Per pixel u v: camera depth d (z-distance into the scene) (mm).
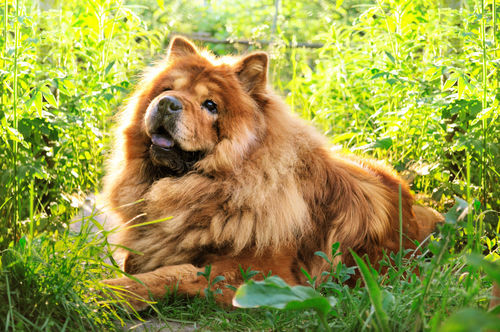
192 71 3752
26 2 5008
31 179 3678
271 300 2111
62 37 5527
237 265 3301
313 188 3650
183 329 2867
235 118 3584
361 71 6301
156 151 3541
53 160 4750
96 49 5812
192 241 3416
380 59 5980
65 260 2836
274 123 3730
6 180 3475
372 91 6293
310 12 13328
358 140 5934
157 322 2965
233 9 15578
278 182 3486
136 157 3766
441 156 5008
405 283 2947
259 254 3357
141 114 3816
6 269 2627
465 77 4316
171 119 3436
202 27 14406
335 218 3666
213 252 3428
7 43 4129
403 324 2418
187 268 3227
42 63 5898
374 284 2199
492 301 2408
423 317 2303
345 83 6852
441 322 2387
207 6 14984
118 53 6508
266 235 3346
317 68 8648
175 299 3119
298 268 3480
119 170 3883
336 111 6746
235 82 3744
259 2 15742
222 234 3348
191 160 3641
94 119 5766
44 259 2893
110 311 2982
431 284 2631
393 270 3254
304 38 13211
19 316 2479
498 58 4535
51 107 4914
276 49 8414
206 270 3100
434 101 4707
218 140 3576
